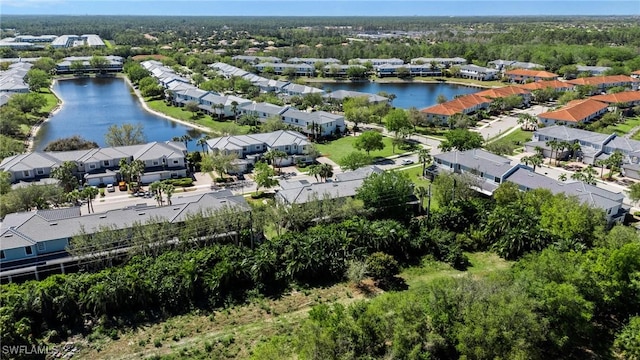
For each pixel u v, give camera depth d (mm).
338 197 82500
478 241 74188
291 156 114688
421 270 67812
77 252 65062
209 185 99688
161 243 67562
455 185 85375
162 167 103938
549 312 49625
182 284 58562
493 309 46188
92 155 102688
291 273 63000
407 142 133750
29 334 50656
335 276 65250
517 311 45625
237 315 57188
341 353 45750
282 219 75125
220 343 51906
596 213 70938
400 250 69938
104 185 99438
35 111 160750
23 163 96750
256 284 62188
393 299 51781
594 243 67375
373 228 69750
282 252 65875
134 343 52094
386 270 64312
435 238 71812
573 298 49156
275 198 85312
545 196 78875
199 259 62312
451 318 48312
